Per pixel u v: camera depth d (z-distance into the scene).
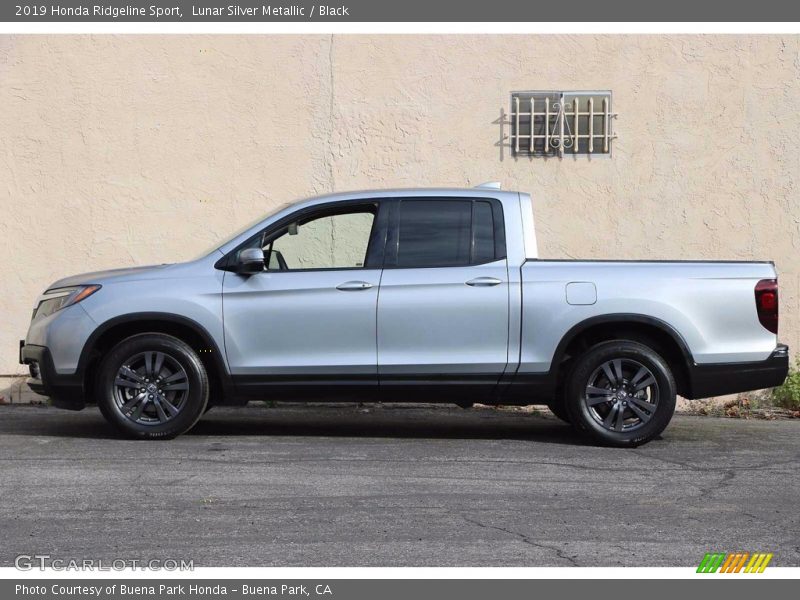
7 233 11.41
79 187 11.42
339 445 8.42
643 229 11.47
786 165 11.43
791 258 11.45
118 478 7.04
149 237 11.46
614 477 7.24
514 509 6.30
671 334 8.35
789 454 8.22
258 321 8.43
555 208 11.48
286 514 6.14
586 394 8.41
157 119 11.43
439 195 8.62
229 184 11.47
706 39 11.41
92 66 11.41
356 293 8.39
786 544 5.62
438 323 8.36
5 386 11.39
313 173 11.48
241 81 11.45
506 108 11.47
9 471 7.25
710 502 6.52
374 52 11.48
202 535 5.70
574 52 11.45
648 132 11.45
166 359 8.48
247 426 9.59
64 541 5.58
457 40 11.46
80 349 8.47
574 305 8.35
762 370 8.41
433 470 7.39
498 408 11.23
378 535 5.72
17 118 11.39
